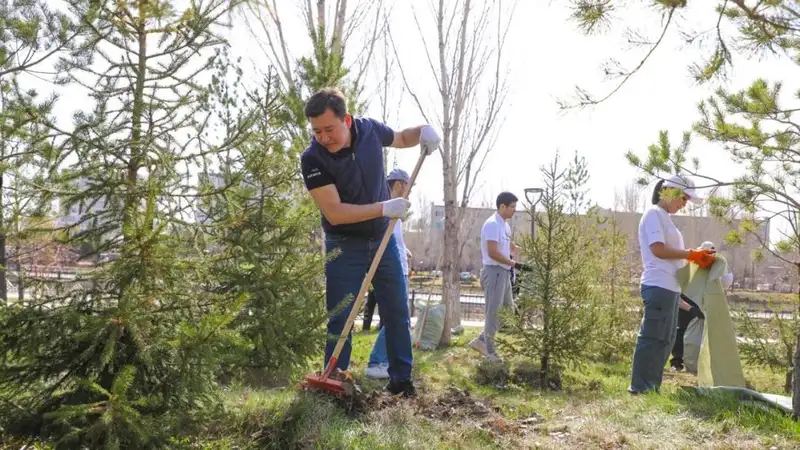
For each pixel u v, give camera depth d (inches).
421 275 834.2
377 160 188.2
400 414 171.3
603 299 364.2
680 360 369.4
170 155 145.9
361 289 181.9
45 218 143.7
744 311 354.0
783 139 212.1
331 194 177.3
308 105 171.3
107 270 130.7
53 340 131.3
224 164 163.6
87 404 118.6
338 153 180.7
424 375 257.0
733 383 249.3
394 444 154.9
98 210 142.4
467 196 497.0
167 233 140.7
